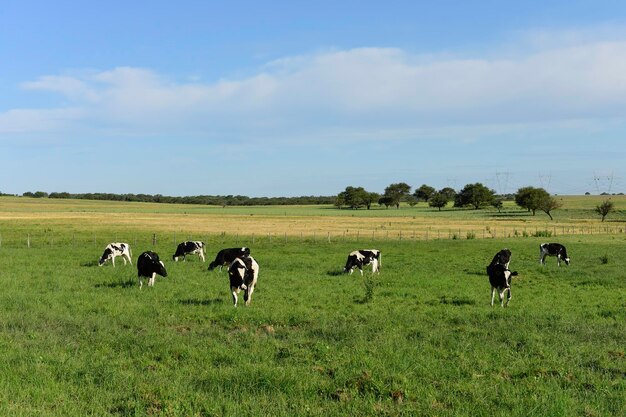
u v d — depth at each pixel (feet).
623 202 615.57
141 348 40.52
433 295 71.20
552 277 92.43
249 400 29.60
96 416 27.20
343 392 31.22
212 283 78.33
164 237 188.55
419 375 34.73
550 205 379.96
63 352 39.06
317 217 372.58
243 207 648.79
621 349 42.16
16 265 96.94
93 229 227.61
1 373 33.50
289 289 74.13
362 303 64.28
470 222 309.83
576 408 28.94
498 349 41.45
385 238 189.06
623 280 87.10
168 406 28.19
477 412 28.35
